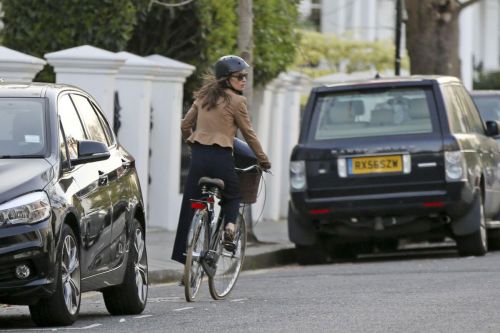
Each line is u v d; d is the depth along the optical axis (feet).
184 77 195.31
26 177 90.07
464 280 123.13
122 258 101.96
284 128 257.14
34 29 189.57
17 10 189.88
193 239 110.32
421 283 122.01
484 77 471.62
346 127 158.81
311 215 158.30
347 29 361.51
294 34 209.36
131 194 105.60
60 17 188.65
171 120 193.47
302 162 158.30
